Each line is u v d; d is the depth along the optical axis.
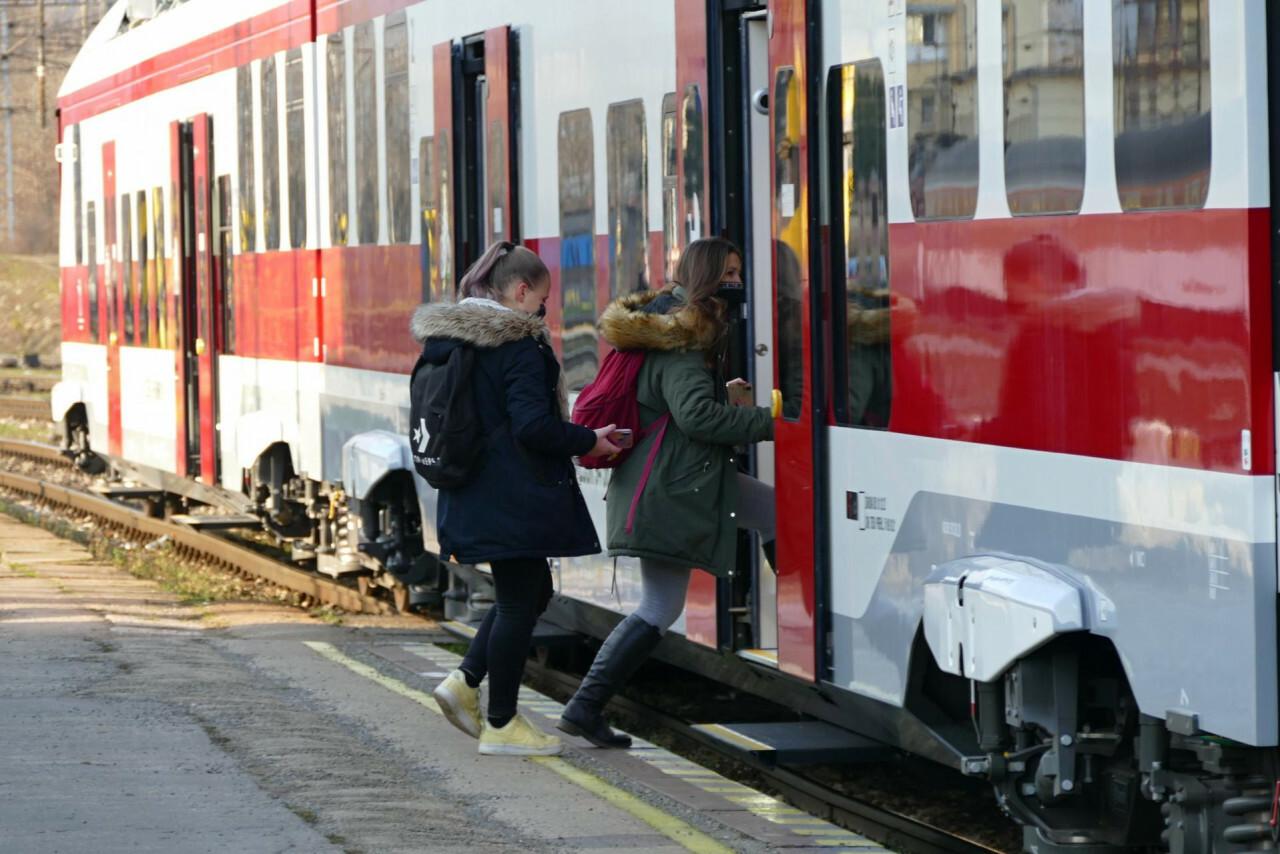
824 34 9.04
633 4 11.12
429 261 14.16
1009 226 7.62
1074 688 7.45
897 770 11.05
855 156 8.80
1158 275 6.75
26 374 60.50
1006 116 7.63
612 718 12.44
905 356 8.40
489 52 13.16
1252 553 6.32
